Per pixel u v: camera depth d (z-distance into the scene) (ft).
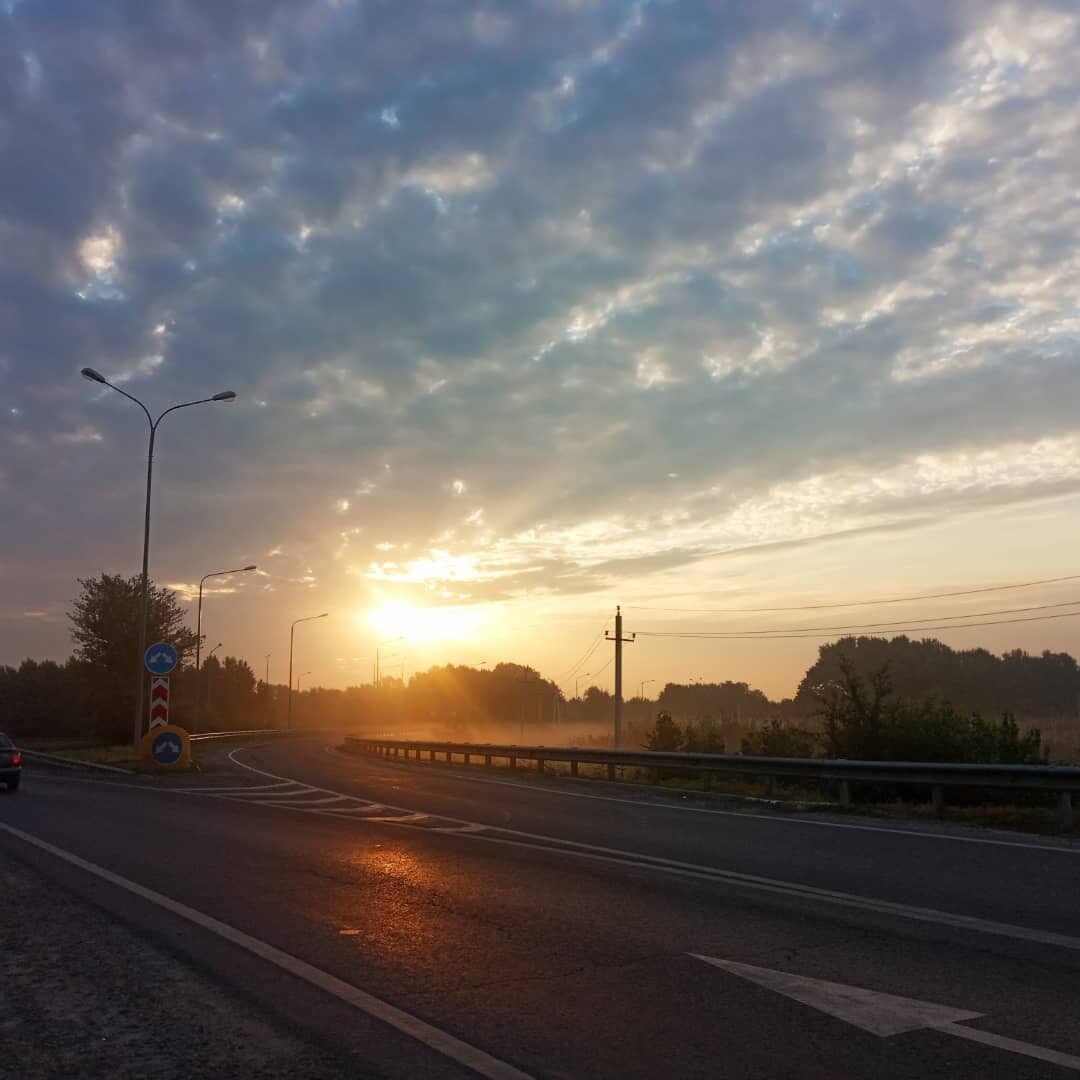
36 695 324.19
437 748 131.03
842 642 279.69
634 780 86.79
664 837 48.52
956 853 42.42
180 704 201.57
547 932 28.50
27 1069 18.21
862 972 24.12
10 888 35.65
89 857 43.01
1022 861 40.19
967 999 21.89
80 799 71.87
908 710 73.26
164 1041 19.61
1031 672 290.97
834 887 34.96
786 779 77.92
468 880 36.81
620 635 166.50
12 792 78.69
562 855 42.75
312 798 72.08
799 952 26.07
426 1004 21.77
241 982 23.56
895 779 58.13
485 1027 20.26
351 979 23.75
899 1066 17.99
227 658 358.02
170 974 24.32
